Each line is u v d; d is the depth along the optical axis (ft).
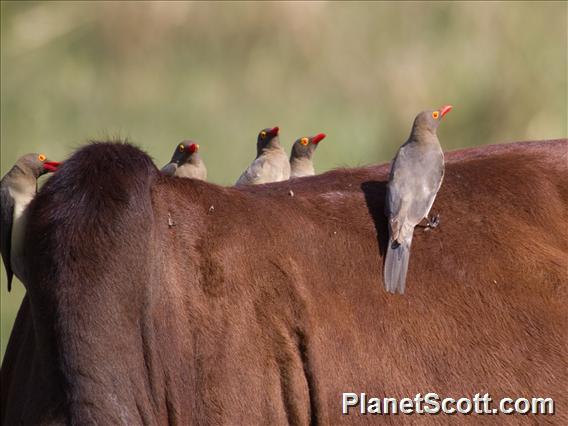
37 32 148.36
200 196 41.73
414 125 44.47
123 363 38.40
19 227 43.96
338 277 41.75
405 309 41.86
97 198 39.09
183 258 40.32
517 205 44.55
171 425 39.42
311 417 40.60
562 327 42.63
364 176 45.24
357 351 41.01
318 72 143.33
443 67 140.36
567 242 44.24
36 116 143.95
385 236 42.73
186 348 39.65
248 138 141.90
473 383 41.65
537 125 136.56
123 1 145.07
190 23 145.28
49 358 38.63
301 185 44.52
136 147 41.52
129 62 145.38
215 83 144.25
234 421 39.63
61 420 38.19
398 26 142.41
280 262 41.22
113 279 38.47
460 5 140.26
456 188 44.83
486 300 42.50
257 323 40.40
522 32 138.31
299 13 143.43
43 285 38.78
